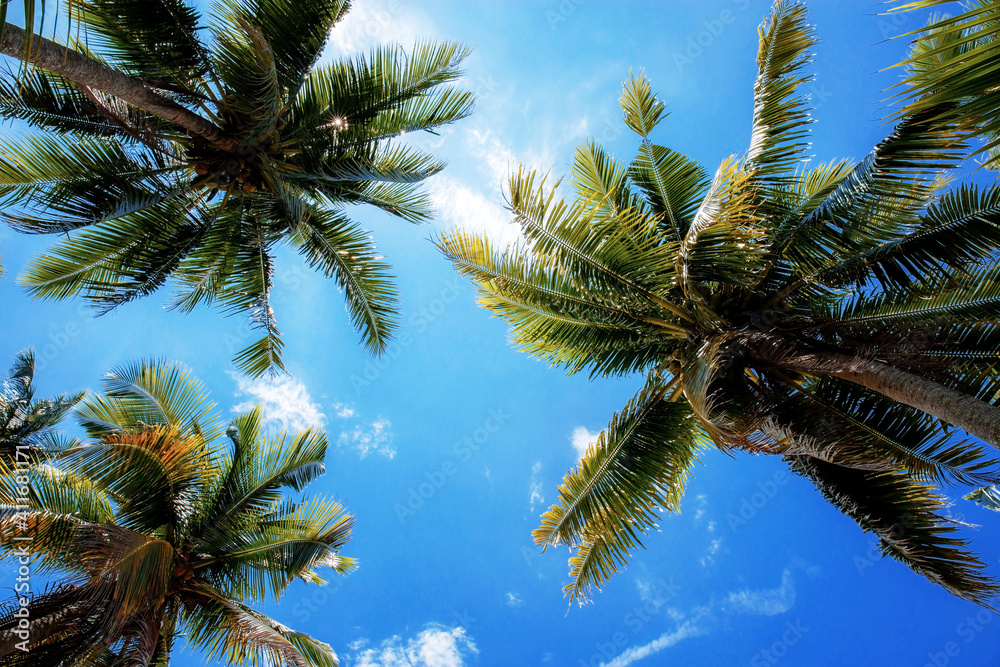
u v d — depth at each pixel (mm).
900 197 6426
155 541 7863
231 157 9664
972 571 6887
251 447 10883
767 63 7840
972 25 2330
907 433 6988
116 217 8805
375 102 10172
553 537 7633
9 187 8570
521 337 9156
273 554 10625
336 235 11570
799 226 7473
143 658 7906
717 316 7562
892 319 7375
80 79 6215
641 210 9172
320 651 10344
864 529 7938
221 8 8922
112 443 8125
